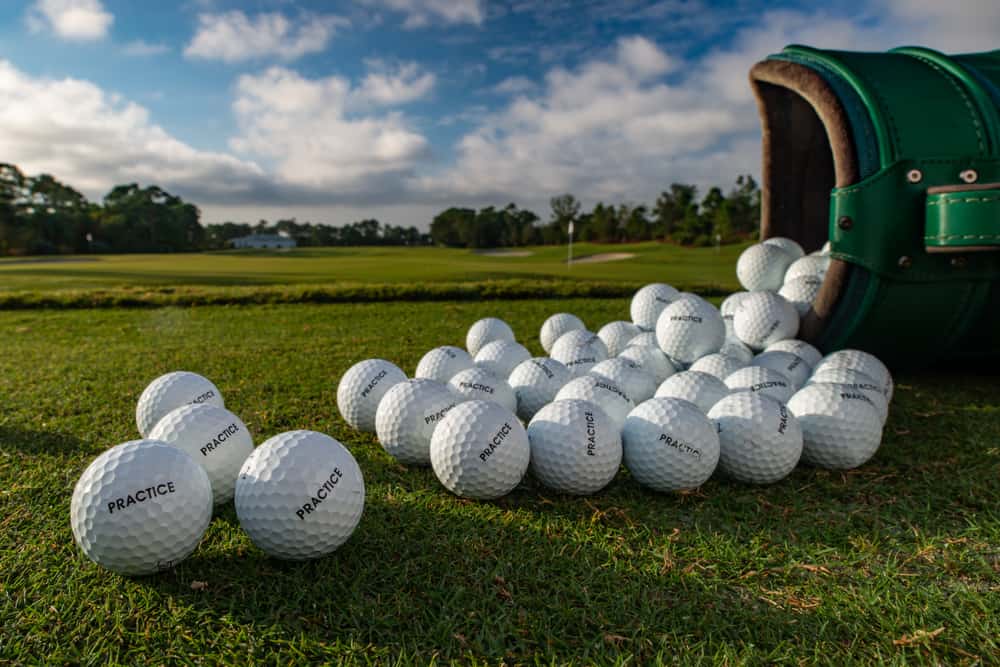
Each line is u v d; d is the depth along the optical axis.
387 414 0.27
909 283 0.36
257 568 0.19
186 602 0.17
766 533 0.21
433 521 0.22
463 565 0.19
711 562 0.19
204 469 0.22
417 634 0.16
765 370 0.33
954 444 0.30
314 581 0.18
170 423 0.23
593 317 0.78
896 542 0.21
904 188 0.35
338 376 0.45
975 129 0.35
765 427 0.25
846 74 0.38
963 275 0.36
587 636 0.16
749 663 0.15
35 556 0.20
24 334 0.68
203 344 0.60
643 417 0.25
